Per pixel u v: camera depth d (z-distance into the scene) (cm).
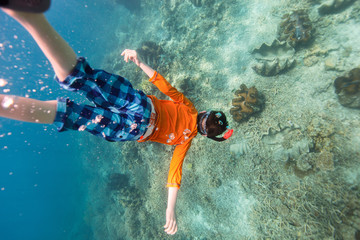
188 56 796
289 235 429
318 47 516
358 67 432
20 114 117
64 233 1608
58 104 138
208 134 195
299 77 519
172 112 190
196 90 691
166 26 1045
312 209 414
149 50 892
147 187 815
